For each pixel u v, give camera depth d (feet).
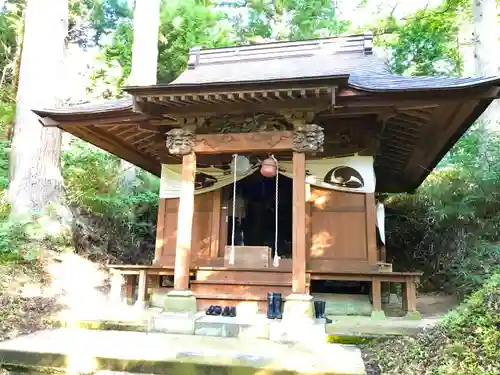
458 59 51.31
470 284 25.34
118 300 23.26
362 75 21.39
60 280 25.50
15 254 25.39
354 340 15.92
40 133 30.27
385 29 52.70
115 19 54.49
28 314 19.30
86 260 30.27
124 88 17.79
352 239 22.39
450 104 17.20
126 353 14.16
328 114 19.31
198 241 25.49
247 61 27.20
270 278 21.20
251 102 18.57
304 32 59.77
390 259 36.86
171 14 48.34
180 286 19.20
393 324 17.78
